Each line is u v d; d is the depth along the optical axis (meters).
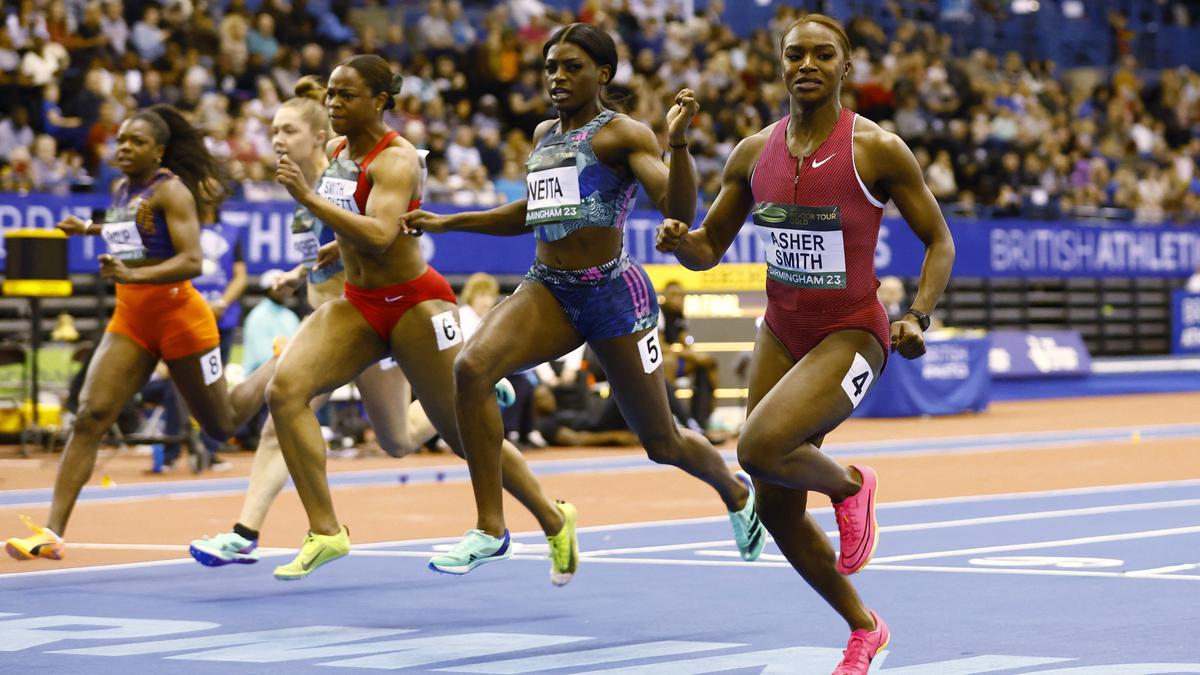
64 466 8.32
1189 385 28.72
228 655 5.99
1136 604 7.05
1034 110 32.06
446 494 12.56
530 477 7.20
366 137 7.42
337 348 7.33
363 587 7.85
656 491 12.77
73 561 8.84
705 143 26.00
